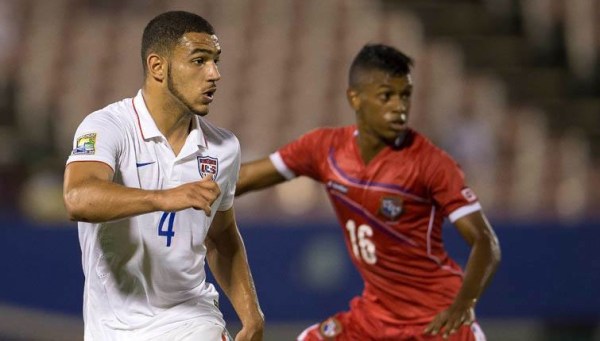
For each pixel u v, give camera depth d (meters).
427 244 18.56
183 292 14.52
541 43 51.72
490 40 51.62
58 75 48.03
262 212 37.44
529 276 32.41
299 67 47.72
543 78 50.31
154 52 13.76
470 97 46.84
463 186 18.06
